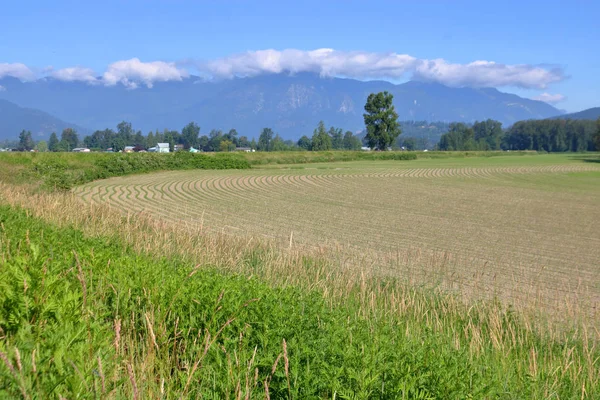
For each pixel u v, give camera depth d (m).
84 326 3.78
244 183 45.62
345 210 29.94
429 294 10.81
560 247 20.31
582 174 67.69
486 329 8.23
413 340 5.76
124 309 5.46
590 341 8.41
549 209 33.31
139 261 7.04
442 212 30.39
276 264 11.54
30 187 24.34
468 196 39.97
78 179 42.19
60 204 16.47
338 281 10.48
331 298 8.55
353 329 5.46
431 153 113.56
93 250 7.58
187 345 4.97
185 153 64.12
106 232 12.35
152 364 4.39
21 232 8.63
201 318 5.24
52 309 4.28
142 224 15.16
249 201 33.06
